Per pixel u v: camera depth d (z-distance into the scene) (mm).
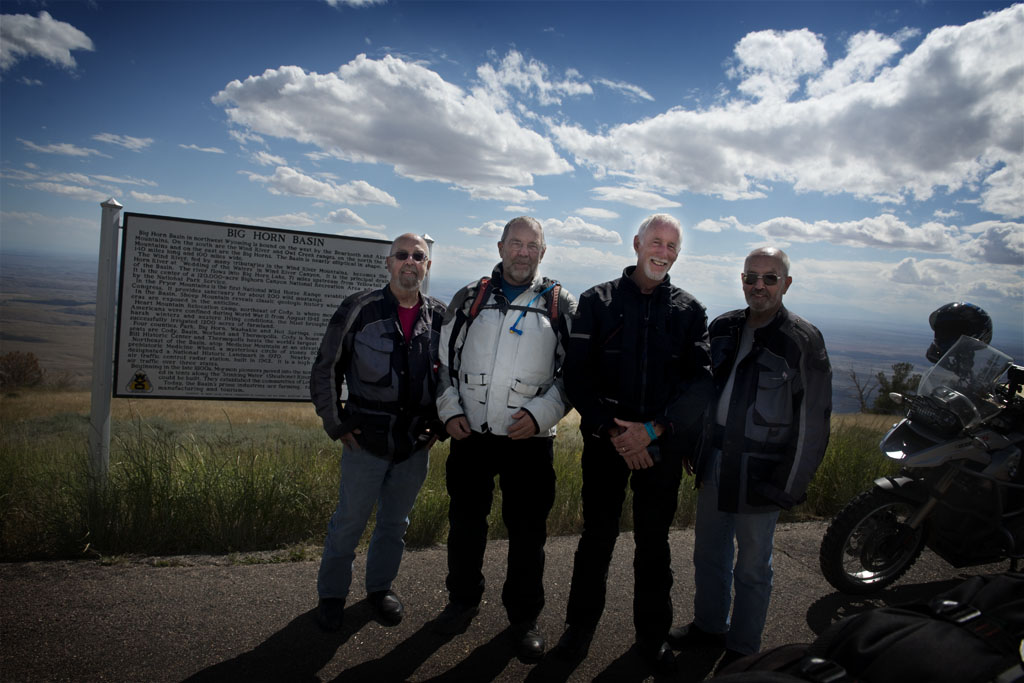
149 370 4469
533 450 2910
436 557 3773
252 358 4688
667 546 2730
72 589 3074
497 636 2910
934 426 3438
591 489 2797
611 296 2768
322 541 3867
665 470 2670
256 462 4555
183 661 2525
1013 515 3562
